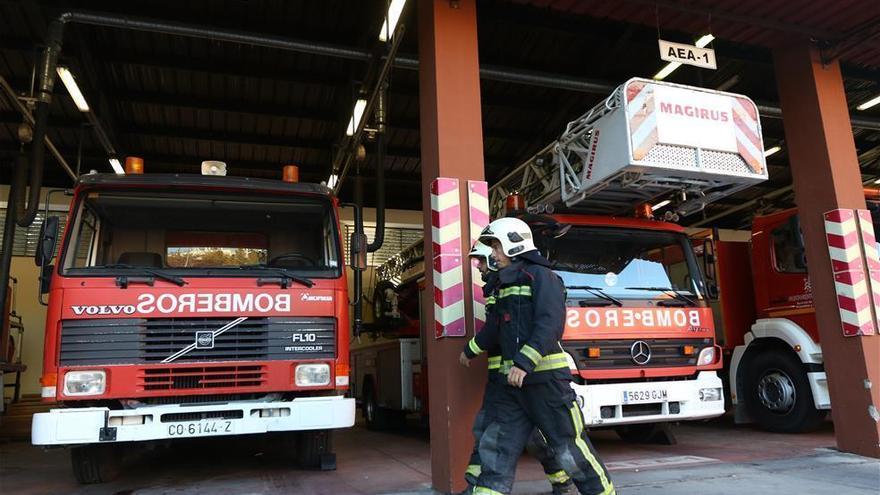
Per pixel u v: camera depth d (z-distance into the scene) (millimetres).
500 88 10805
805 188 6332
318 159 13516
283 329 5016
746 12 5980
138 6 8125
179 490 4891
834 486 4504
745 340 7754
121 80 9977
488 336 3701
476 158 4859
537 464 5758
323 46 7664
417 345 8180
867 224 6094
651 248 6359
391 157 13648
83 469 5145
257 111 11000
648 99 5398
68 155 12945
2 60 9445
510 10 8633
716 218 16797
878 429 5617
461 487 4316
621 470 5242
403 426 9375
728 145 5555
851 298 5844
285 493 4680
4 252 7289
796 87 6469
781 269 7438
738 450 6301
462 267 4629
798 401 7109
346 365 5176
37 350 14180
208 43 9086
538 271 3555
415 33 8867
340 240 5527
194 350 4781
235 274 5016
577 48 9602
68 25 7941
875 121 10273
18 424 11320
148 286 4785
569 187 6215
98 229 5258
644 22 6148
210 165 5699
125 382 4598
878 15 5934
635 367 5707
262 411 4746
